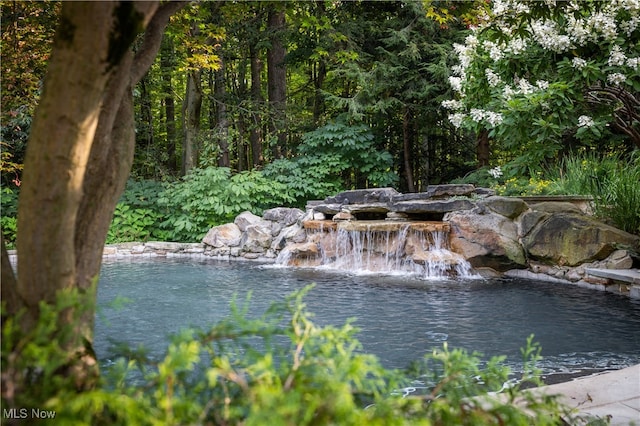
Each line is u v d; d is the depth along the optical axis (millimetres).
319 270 9141
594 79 5766
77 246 1373
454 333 4766
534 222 8266
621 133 10195
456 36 13672
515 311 5668
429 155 16344
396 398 1094
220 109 15922
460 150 16078
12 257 8609
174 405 948
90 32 1068
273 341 4137
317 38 14461
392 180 14297
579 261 7484
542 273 8008
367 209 10055
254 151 17875
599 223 7551
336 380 977
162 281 7848
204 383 1067
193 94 14359
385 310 5727
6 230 11086
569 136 9797
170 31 5387
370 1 14797
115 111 1404
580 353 4160
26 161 1156
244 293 6797
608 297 6434
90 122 1140
